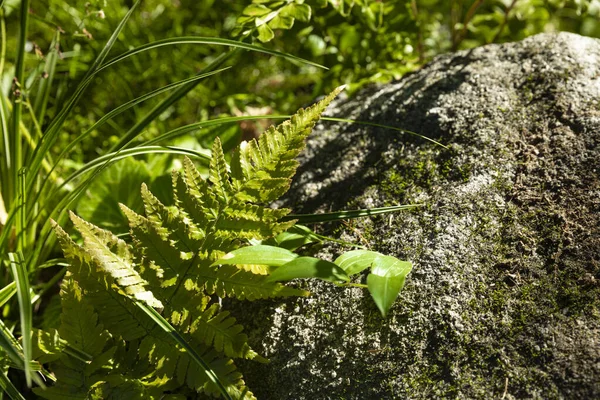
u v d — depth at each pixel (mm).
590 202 1204
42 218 1420
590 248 1182
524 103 1287
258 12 1360
